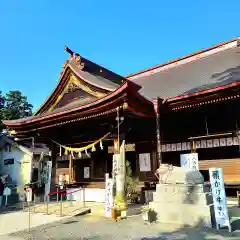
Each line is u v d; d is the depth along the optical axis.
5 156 22.89
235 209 10.30
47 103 16.86
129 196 13.51
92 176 17.23
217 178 8.00
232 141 12.02
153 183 14.12
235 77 11.50
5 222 10.77
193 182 8.94
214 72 14.88
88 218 10.72
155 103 11.98
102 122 13.53
